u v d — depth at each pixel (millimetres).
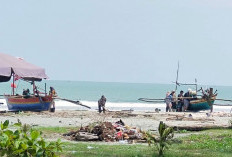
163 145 39250
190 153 41281
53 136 55625
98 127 54750
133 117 90188
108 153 39969
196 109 118750
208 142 49344
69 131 59750
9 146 20375
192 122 77062
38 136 20938
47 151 20859
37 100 98312
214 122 77188
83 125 71250
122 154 39531
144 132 54781
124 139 53906
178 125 65750
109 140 52969
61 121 78250
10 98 99625
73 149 42344
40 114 92688
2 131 20859
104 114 96312
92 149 42969
